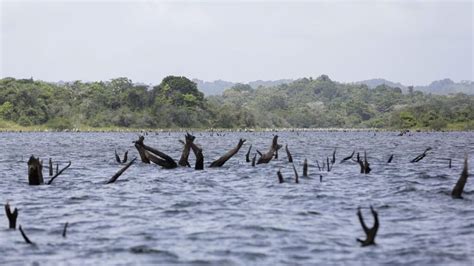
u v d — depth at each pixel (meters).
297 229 45.31
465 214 51.22
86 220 49.72
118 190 68.75
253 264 36.25
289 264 36.12
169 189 69.38
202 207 56.06
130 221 49.12
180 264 36.38
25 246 40.66
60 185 73.81
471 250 39.16
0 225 47.72
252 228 45.69
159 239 42.41
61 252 39.16
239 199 61.16
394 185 72.50
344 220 48.97
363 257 37.59
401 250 39.12
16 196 64.31
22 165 111.81
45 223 48.53
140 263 36.69
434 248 39.59
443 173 89.50
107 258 37.75
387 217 50.22
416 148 188.38
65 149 181.00
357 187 70.56
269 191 67.00
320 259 37.22
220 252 38.88
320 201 59.34
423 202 57.94
